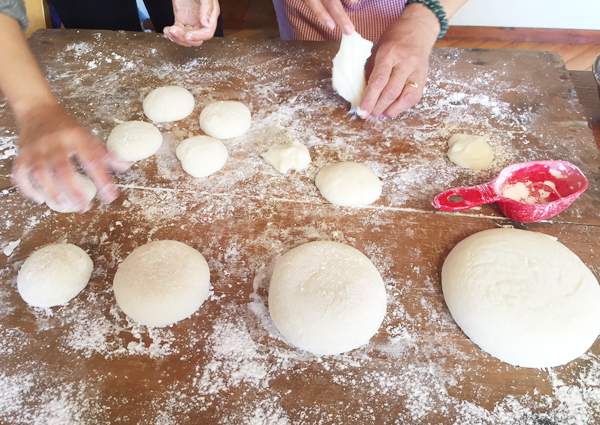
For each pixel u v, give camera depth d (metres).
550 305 0.90
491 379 0.87
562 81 1.41
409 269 1.02
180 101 1.31
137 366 0.89
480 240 1.01
